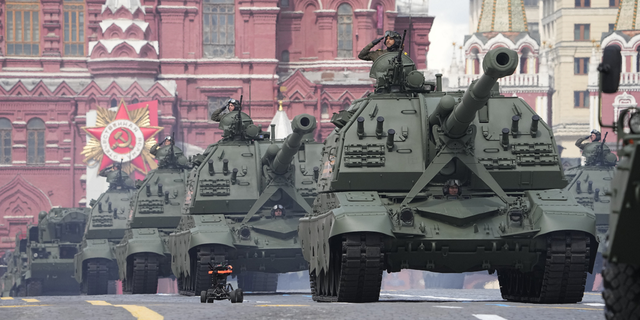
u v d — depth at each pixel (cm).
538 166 6062
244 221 8831
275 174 8994
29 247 16262
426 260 5662
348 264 5375
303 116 7756
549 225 5475
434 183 5969
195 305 4956
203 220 8850
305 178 9650
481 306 4581
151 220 11431
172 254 10025
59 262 15512
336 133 6456
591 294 8175
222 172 9319
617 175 2408
